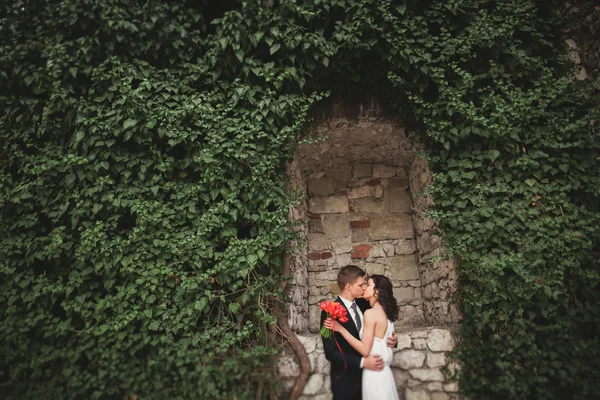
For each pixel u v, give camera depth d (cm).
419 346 350
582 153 364
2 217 361
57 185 367
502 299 339
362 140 464
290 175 437
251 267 343
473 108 366
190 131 366
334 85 419
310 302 475
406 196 510
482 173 370
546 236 341
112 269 345
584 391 316
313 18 384
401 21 381
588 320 332
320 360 349
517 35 393
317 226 502
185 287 334
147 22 374
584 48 440
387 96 418
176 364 319
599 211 357
